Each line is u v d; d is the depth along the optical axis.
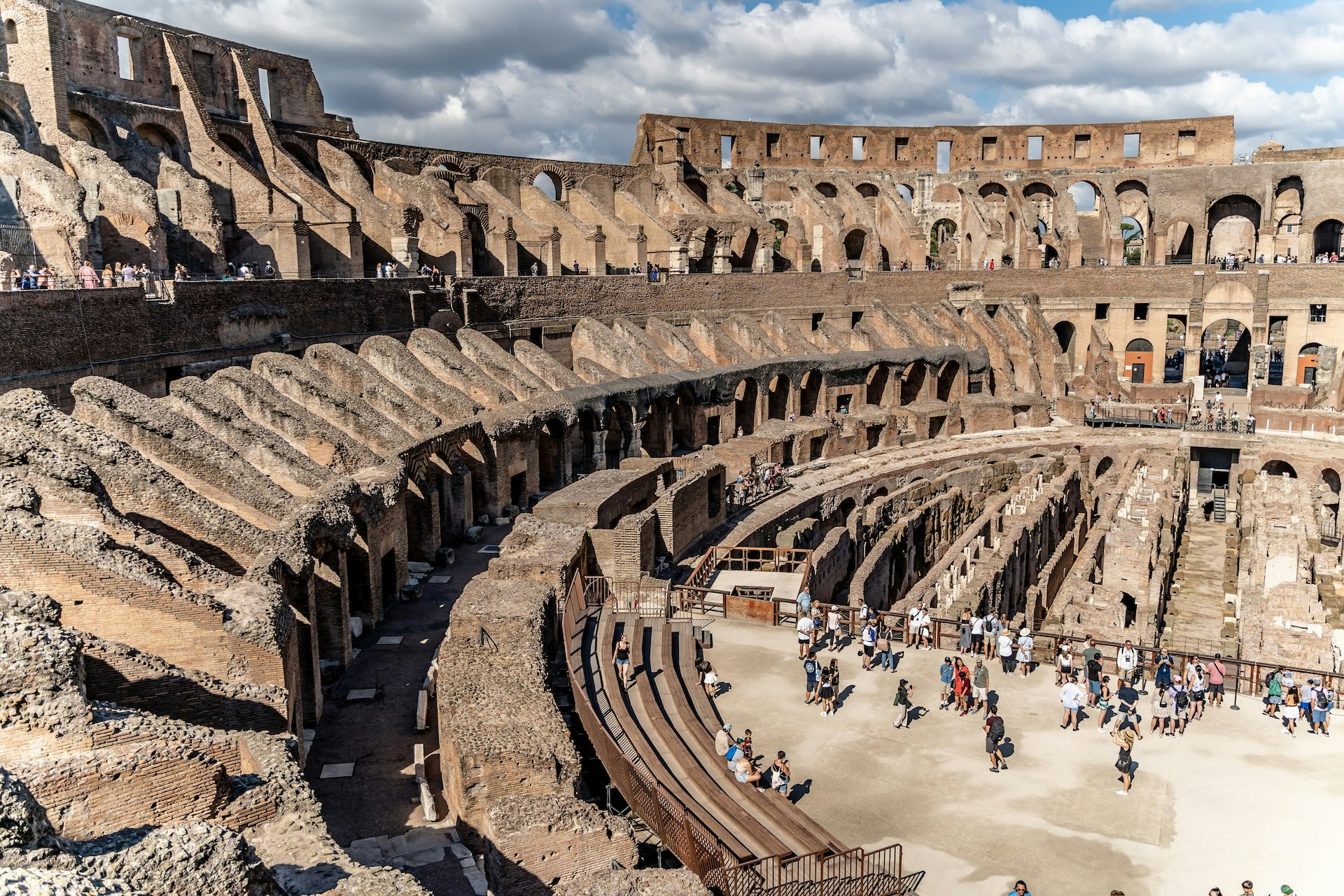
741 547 36.75
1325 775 22.11
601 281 63.34
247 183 50.94
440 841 19.41
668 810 18.14
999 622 28.88
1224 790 21.52
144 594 20.05
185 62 52.25
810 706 25.36
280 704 19.52
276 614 21.30
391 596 33.06
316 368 38.59
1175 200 89.62
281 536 25.19
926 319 77.50
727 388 60.50
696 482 40.78
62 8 46.75
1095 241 93.81
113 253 42.88
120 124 48.53
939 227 112.31
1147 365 89.75
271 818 15.38
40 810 11.58
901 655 28.55
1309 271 80.81
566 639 25.52
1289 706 24.14
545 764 19.09
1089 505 62.69
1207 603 44.78
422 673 27.78
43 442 22.97
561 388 50.38
